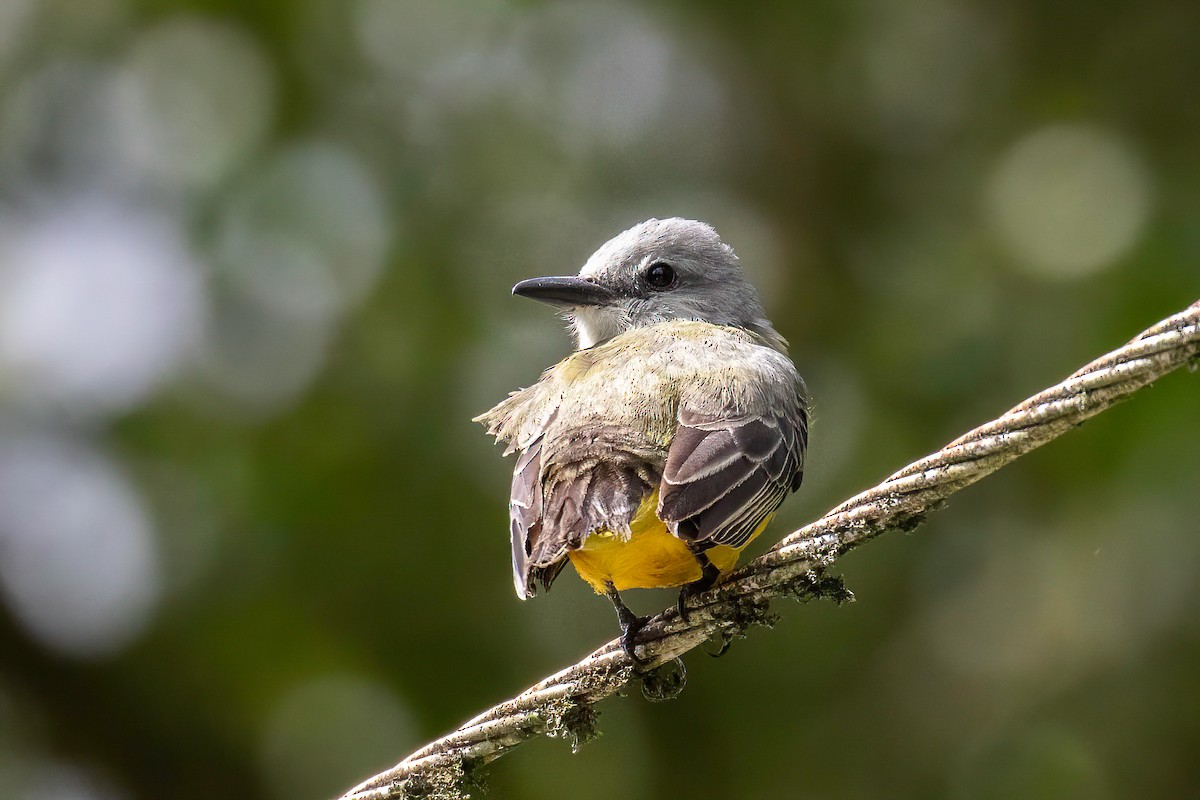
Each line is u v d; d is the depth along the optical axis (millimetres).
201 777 13492
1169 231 13719
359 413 13719
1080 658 12961
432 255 14539
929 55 15758
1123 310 13328
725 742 13070
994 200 14984
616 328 9391
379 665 13156
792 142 15656
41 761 13547
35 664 13508
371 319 14109
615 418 7160
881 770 12984
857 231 15398
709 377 7402
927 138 15586
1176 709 12656
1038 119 15289
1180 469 12414
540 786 12922
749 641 13258
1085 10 15438
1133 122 14930
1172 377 12477
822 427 13914
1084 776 12766
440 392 13773
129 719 13523
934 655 13258
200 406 13906
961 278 14367
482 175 15047
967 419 13555
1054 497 13281
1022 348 13672
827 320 14938
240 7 15008
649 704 13109
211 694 13508
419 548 13281
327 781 13133
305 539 13250
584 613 13133
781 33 15680
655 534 7008
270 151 14742
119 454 13836
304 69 15008
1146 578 12742
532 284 9398
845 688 13211
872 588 13477
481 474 13508
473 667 13047
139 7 15008
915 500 6422
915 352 13961
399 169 14805
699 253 9492
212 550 13398
